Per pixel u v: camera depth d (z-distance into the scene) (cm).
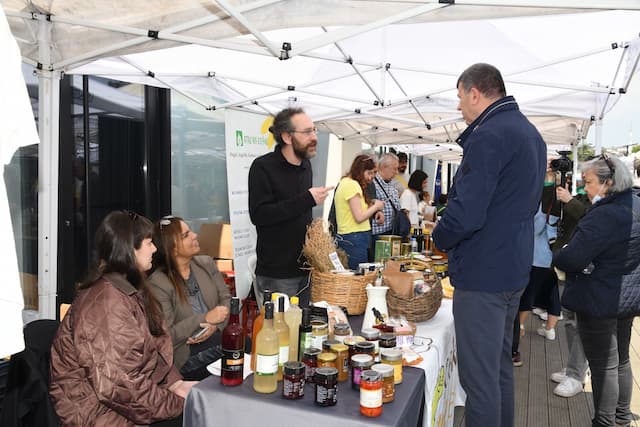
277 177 270
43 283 262
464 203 184
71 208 419
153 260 246
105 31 244
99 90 441
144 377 173
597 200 263
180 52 365
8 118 106
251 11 206
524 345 467
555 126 647
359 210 367
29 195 388
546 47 371
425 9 193
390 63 405
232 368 159
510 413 223
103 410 172
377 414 139
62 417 172
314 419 141
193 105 542
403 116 625
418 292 221
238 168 452
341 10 205
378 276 231
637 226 247
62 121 408
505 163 187
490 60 400
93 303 172
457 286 200
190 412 158
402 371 172
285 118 265
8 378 172
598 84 420
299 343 168
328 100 510
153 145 501
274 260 275
